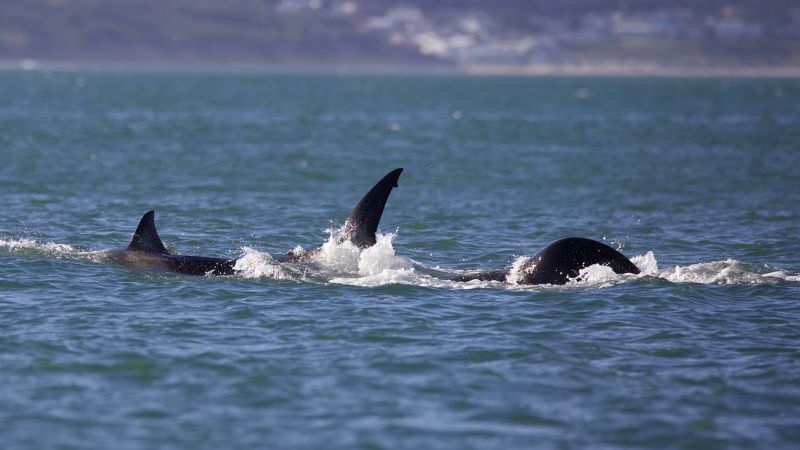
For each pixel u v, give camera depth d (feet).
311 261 259.19
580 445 152.76
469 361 188.44
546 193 439.22
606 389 175.11
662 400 170.19
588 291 241.14
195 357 187.42
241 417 160.35
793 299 237.04
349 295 235.61
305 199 412.98
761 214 382.42
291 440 152.25
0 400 164.66
